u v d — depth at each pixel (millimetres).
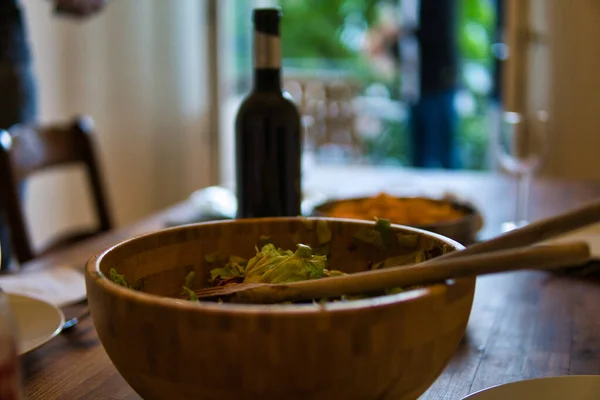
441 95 3318
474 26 3504
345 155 4145
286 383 431
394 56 3539
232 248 656
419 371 460
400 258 629
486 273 454
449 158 3412
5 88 2057
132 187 3467
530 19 2709
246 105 914
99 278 483
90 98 3209
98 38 3219
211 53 3430
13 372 399
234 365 430
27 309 765
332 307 424
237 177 934
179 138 3514
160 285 620
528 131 1357
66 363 704
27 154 1596
